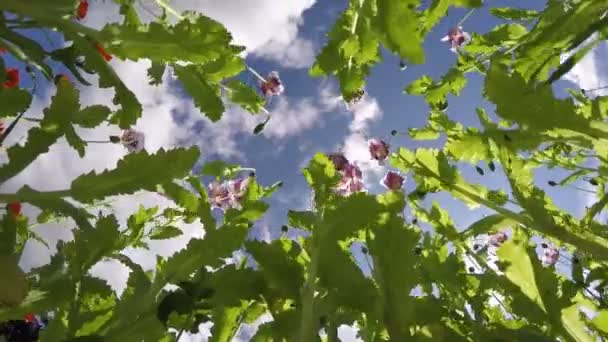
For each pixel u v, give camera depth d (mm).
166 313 406
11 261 306
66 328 415
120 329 391
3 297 298
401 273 423
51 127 393
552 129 531
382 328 426
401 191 490
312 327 418
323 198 507
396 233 434
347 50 723
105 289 422
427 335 413
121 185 385
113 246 412
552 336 495
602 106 746
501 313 694
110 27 468
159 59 495
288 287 460
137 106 498
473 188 683
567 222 738
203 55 498
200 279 449
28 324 551
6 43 454
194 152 403
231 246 431
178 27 486
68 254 404
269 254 468
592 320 519
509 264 520
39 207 363
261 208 666
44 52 480
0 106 399
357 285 432
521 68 764
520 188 600
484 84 551
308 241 552
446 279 637
